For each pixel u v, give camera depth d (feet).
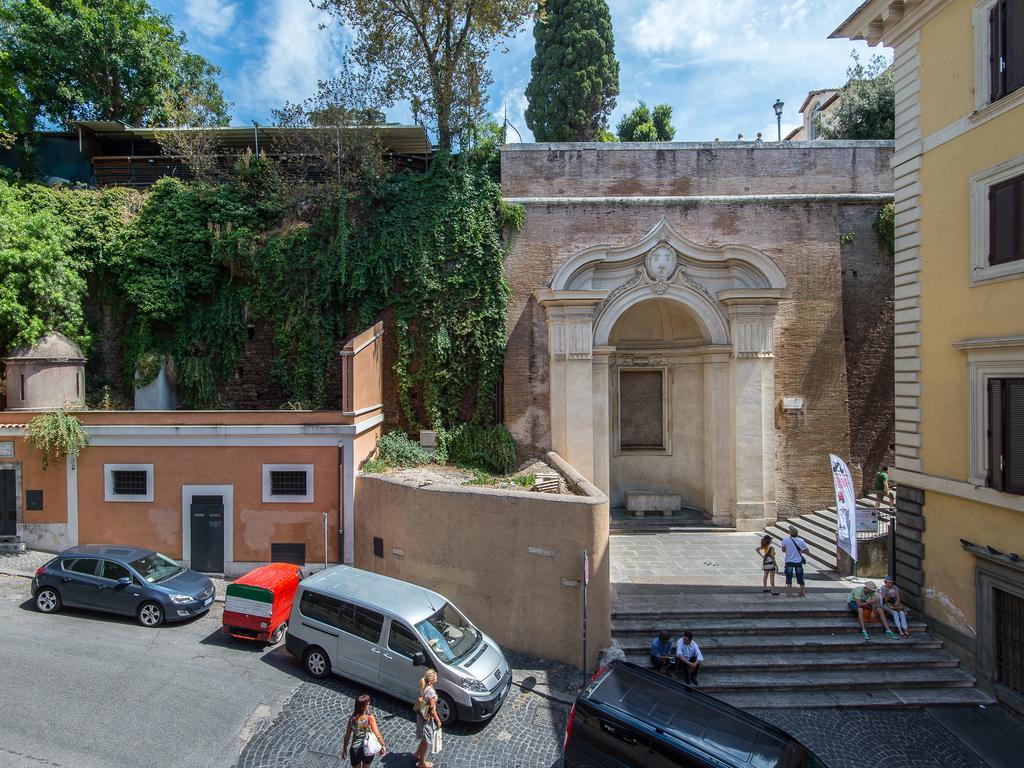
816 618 40.47
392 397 59.88
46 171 70.18
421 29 63.82
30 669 31.71
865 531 47.65
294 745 27.86
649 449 65.41
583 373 57.31
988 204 34.91
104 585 39.09
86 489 47.29
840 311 60.23
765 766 23.68
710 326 58.80
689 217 60.54
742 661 36.40
